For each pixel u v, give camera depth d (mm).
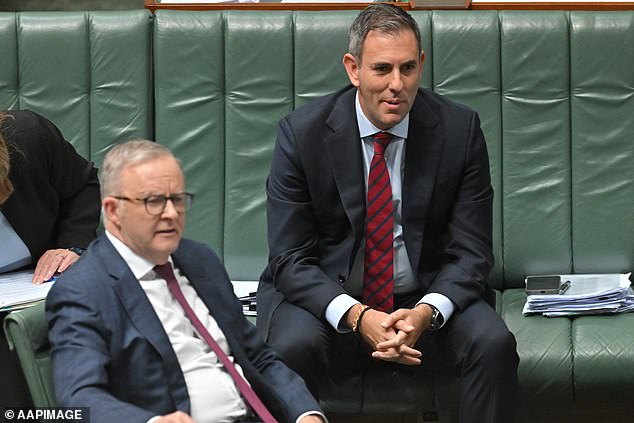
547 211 13531
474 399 10680
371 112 11156
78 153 13875
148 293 8688
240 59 13727
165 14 13883
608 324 11961
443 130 11516
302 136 11453
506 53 13578
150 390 8414
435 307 10883
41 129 12109
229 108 13758
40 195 12109
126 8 18672
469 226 11484
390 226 11422
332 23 13711
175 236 8641
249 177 13711
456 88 13641
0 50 13883
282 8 14227
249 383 9188
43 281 11562
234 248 13672
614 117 13492
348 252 11438
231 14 13844
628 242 13414
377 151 11414
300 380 9312
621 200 13445
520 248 13539
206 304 9180
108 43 13859
